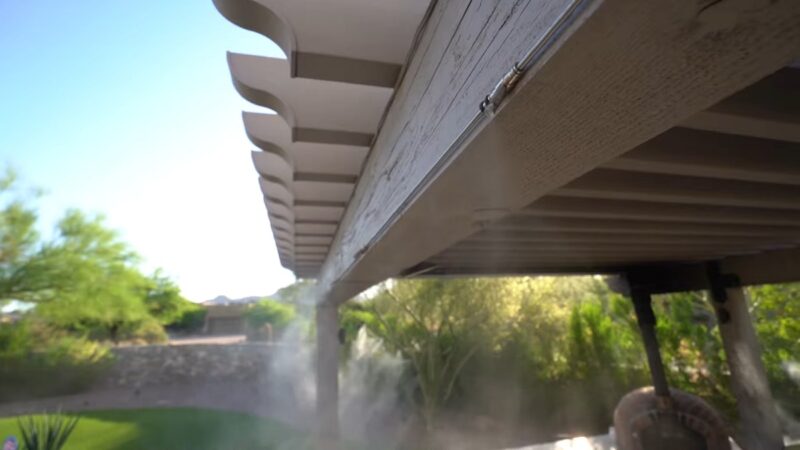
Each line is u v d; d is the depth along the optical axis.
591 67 0.45
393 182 1.21
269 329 16.55
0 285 9.03
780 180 1.28
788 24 0.37
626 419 3.81
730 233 2.28
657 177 1.32
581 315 7.49
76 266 9.81
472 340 7.51
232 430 7.21
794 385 4.96
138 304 11.88
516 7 0.56
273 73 1.31
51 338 10.98
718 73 0.45
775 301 5.32
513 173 0.79
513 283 7.25
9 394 9.88
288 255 4.71
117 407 9.37
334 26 0.97
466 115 0.71
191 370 11.95
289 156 1.74
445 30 0.83
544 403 7.21
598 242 2.48
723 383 5.27
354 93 1.35
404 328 7.76
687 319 5.97
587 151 0.68
